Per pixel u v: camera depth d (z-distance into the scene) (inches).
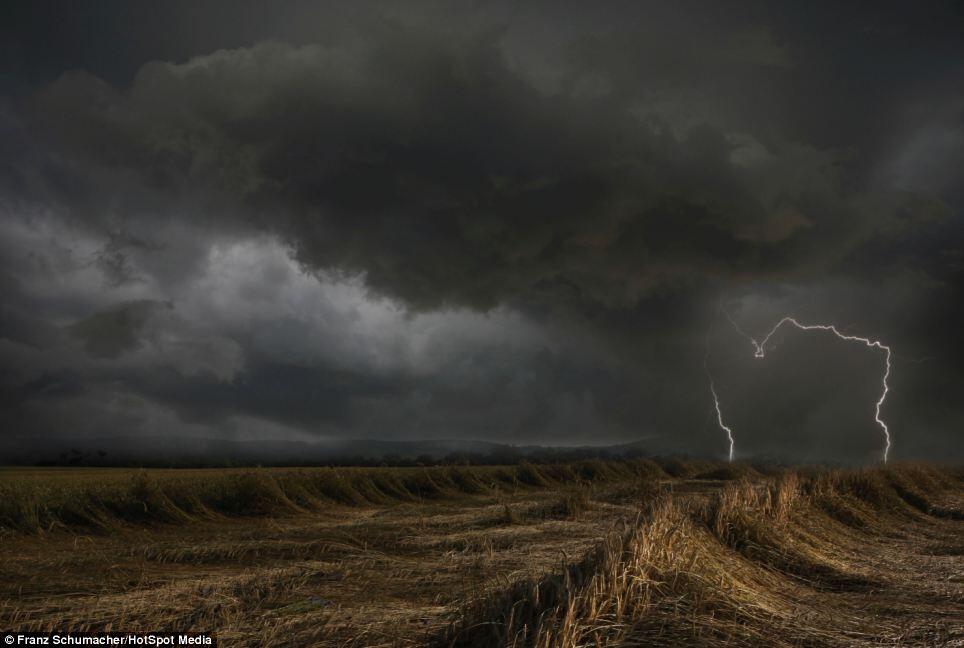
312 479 712.4
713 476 1145.4
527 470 964.0
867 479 608.7
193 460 2230.6
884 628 226.7
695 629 195.9
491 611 199.0
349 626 208.7
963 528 508.4
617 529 349.4
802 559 330.3
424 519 521.0
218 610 235.5
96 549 395.2
